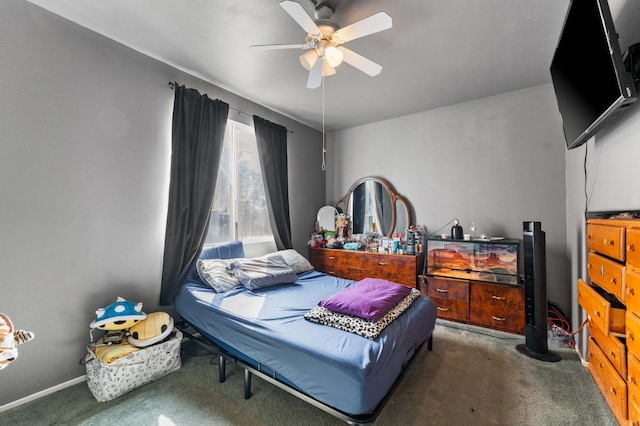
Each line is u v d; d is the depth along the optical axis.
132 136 2.36
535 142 3.07
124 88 2.31
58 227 1.96
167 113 2.61
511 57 2.48
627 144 1.51
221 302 2.22
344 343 1.54
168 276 2.53
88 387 1.97
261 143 3.47
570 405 1.75
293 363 1.56
